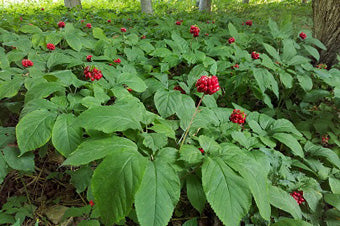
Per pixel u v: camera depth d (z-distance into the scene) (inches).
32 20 273.1
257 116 120.2
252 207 85.4
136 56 164.7
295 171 99.1
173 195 55.9
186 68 171.3
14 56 134.6
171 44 166.4
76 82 96.6
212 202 55.4
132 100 88.7
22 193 98.9
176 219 94.0
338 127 140.3
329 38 191.9
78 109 84.4
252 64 150.6
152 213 51.0
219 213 54.0
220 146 76.6
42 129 71.6
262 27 281.0
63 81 89.3
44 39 157.5
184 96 110.4
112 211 49.9
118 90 99.3
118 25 292.8
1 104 109.1
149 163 61.4
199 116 105.3
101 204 50.6
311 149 114.5
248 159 67.2
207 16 401.4
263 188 63.6
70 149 70.6
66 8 447.5
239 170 62.4
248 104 164.7
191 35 221.6
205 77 82.1
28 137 69.2
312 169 108.1
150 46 176.4
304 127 140.4
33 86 89.7
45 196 99.5
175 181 58.6
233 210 55.1
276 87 132.6
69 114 77.9
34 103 80.0
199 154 69.4
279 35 194.4
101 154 57.7
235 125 106.6
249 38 204.2
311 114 152.2
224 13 510.3
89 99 82.4
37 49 155.7
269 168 89.7
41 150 92.2
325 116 140.6
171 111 105.0
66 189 103.7
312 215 90.0
